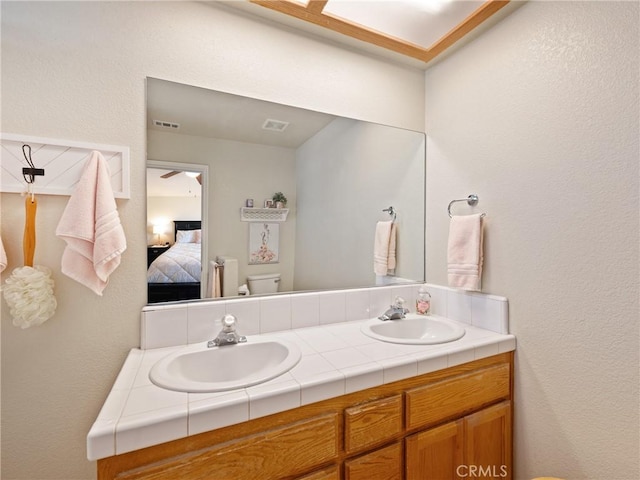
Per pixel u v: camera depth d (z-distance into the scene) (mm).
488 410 1178
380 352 1076
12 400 979
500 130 1325
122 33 1104
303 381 853
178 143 1208
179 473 704
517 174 1261
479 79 1421
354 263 1572
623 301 958
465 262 1407
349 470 893
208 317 1198
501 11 1272
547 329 1157
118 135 1097
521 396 1237
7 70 967
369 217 1608
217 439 758
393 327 1475
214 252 1280
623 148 958
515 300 1265
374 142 1602
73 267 980
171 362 992
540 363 1178
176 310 1146
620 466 963
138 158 1129
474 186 1440
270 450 796
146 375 900
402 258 1690
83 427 1048
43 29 1006
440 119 1626
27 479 994
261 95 1338
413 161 1701
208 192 1269
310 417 862
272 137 1388
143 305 1132
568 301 1095
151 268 1156
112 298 1085
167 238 1187
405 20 1354
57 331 1021
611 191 984
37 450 1002
